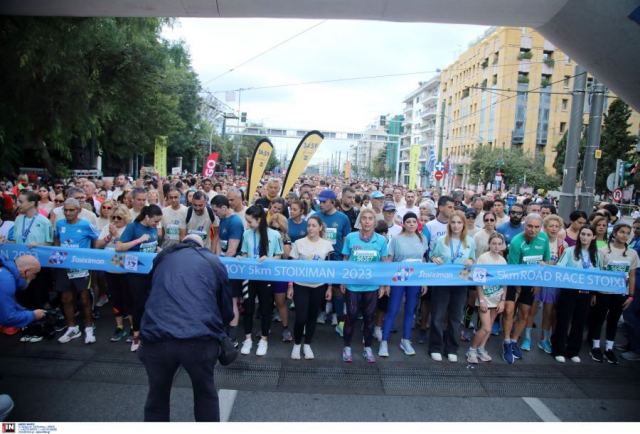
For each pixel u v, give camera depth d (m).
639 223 6.80
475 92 58.72
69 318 5.57
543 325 5.94
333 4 5.49
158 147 25.75
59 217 6.86
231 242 5.61
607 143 44.84
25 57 7.70
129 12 5.69
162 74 19.50
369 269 5.21
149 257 5.19
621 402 4.54
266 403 4.25
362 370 5.06
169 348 3.12
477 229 7.42
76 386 4.42
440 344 5.50
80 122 12.34
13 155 14.17
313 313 5.28
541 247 5.59
